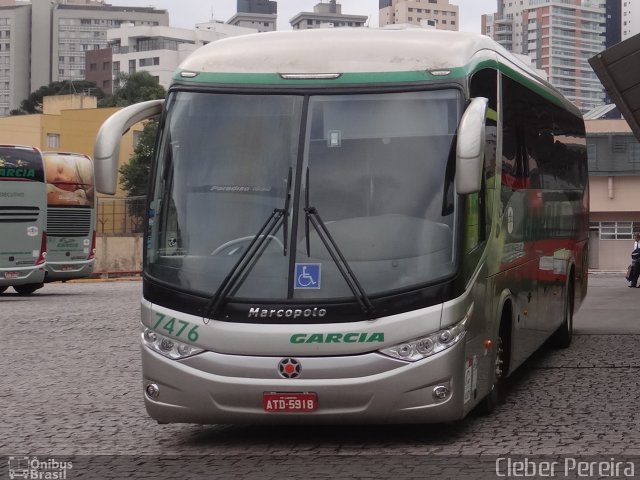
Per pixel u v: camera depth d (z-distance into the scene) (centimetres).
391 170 827
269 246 819
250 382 805
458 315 812
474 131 781
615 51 1883
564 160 1452
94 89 14512
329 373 798
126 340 1705
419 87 845
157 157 867
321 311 802
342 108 842
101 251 4797
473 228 857
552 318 1341
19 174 2939
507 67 1032
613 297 2877
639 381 1173
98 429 945
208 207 839
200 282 824
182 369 820
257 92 856
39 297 2980
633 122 2242
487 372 921
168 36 18462
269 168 836
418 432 897
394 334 797
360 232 815
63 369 1362
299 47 872
